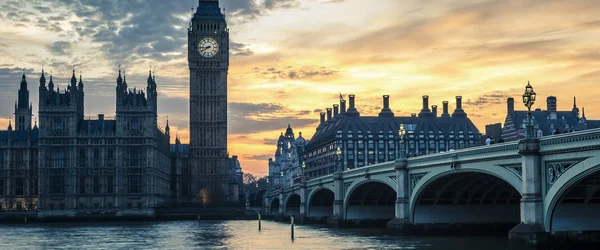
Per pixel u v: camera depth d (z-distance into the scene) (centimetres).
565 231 6669
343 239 10800
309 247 9681
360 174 12288
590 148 5994
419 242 9394
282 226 16638
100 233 14388
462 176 8944
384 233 11969
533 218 6681
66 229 16375
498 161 7456
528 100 6856
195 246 10544
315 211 17950
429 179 9338
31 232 15075
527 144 6712
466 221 10188
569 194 6694
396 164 10225
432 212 10150
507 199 10256
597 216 6738
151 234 13838
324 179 15350
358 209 13800
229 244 10750
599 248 6694
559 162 6475
